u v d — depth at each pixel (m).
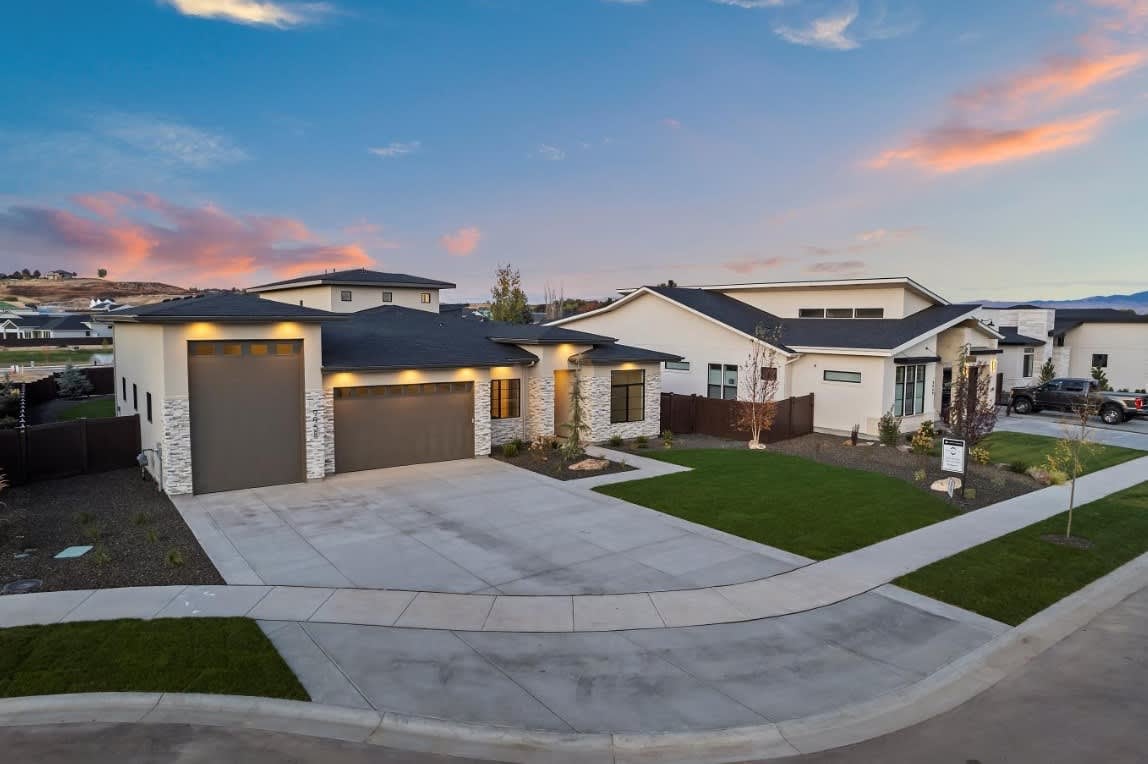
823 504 15.58
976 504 15.98
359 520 14.03
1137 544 13.25
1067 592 10.80
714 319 28.06
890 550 12.59
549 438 22.08
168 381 15.31
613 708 7.39
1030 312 41.09
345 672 8.02
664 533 13.40
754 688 7.86
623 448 22.81
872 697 7.71
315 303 35.03
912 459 21.34
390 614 9.61
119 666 8.00
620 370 24.22
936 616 9.88
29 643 8.49
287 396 16.98
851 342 25.81
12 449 16.28
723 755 6.67
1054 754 6.68
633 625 9.42
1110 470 20.28
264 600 9.98
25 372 45.44
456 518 14.27
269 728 6.95
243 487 16.50
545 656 8.52
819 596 10.48
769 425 23.38
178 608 9.63
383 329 23.77
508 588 10.61
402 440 19.25
